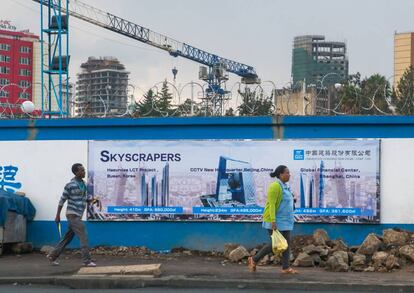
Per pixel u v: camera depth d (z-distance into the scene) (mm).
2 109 17141
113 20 84688
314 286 9625
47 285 10141
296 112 13477
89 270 10812
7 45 113875
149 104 14000
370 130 13023
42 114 17094
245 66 94312
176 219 13453
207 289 9758
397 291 9422
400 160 12906
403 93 13367
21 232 13445
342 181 13023
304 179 13133
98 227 13703
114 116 13992
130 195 13625
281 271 10742
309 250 11703
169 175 13539
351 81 14680
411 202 12828
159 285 10008
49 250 13461
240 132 13406
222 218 13320
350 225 13008
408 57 104562
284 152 13219
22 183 14016
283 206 10367
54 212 13891
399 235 12062
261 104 13625
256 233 13242
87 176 13758
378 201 12898
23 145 14062
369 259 11453
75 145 13891
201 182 13438
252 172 13289
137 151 13656
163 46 89812
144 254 13180
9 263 11906
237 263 11969
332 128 13125
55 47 33062
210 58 94000
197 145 13477
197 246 13383
